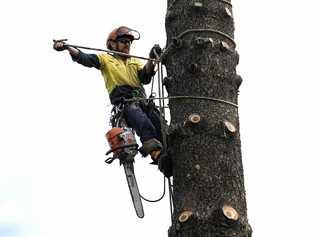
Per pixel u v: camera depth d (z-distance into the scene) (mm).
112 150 7688
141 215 7461
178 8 7352
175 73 7121
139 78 8344
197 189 6453
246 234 6340
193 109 6828
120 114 7973
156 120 7832
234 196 6473
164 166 6871
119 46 8570
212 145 6637
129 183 7590
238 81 7160
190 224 6297
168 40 7414
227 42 7207
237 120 6965
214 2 7320
